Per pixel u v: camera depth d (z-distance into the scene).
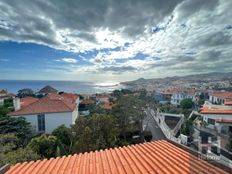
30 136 30.89
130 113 35.25
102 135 22.25
